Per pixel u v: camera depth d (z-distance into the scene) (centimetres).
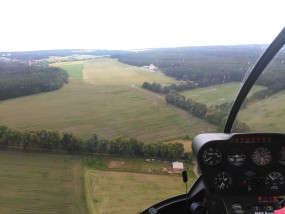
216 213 384
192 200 444
